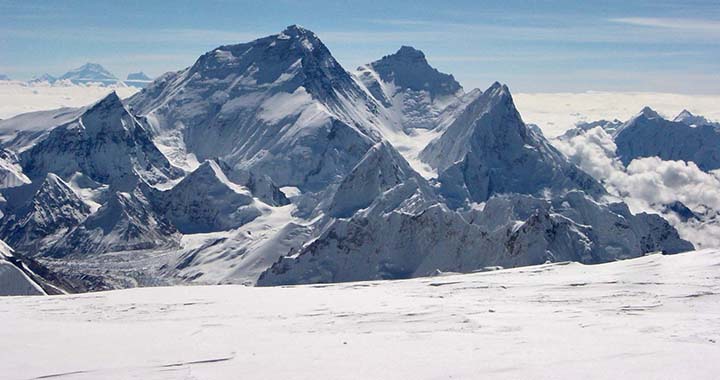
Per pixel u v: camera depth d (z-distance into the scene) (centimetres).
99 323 9231
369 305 9906
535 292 10938
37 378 6444
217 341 7712
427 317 8706
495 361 6378
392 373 6162
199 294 11912
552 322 8188
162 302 11019
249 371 6425
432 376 6022
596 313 8806
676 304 9238
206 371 6475
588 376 5856
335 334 7906
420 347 7019
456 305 9688
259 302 10656
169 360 6888
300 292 12031
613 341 7025
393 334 7725
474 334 7600
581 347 6788
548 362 6281
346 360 6619
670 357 6312
